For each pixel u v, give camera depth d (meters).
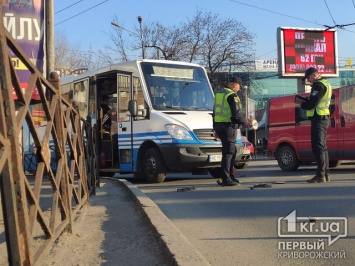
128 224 6.03
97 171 9.98
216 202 7.62
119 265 4.28
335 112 11.91
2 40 3.11
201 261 3.98
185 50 38.25
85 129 7.91
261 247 4.86
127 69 12.07
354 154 11.51
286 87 55.12
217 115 9.34
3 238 5.35
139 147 11.43
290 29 32.31
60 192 5.21
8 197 3.02
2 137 2.94
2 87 3.12
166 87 11.79
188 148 10.50
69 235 5.30
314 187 8.59
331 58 33.09
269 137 13.82
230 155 9.46
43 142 4.18
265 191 8.45
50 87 4.66
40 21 7.20
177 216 6.64
